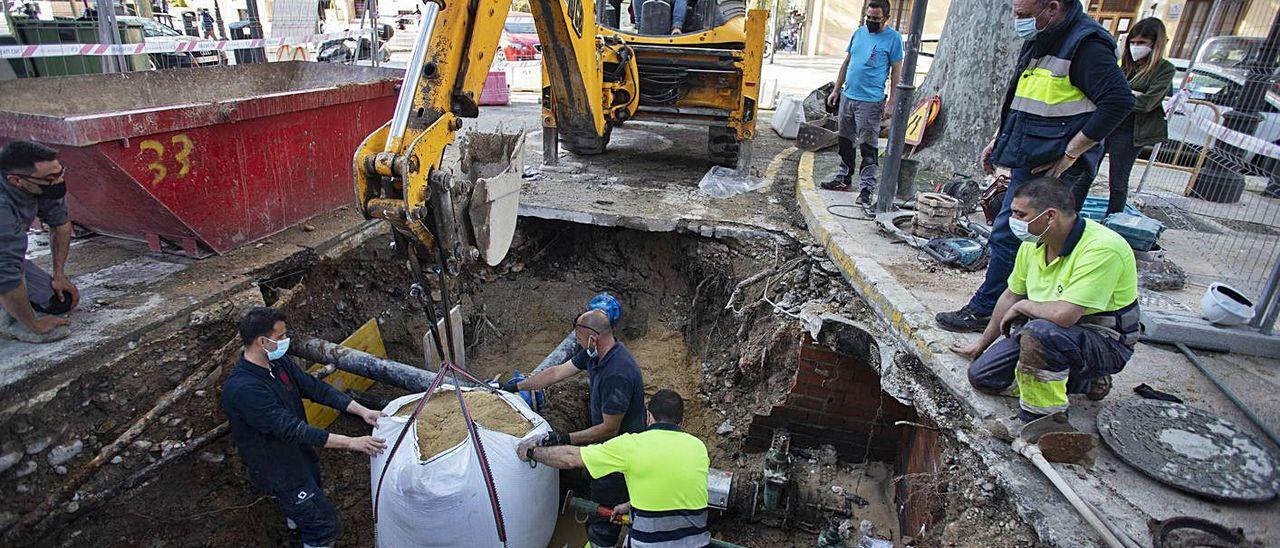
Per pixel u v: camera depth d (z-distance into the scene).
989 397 3.35
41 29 6.97
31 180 3.24
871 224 5.66
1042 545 2.73
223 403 3.40
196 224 4.43
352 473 4.59
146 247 4.83
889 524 4.34
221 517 3.90
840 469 4.83
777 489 4.37
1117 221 5.07
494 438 3.76
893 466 4.79
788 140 9.64
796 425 4.88
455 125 3.29
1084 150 3.44
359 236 5.38
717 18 7.45
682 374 5.95
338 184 5.64
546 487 4.06
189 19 13.23
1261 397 3.40
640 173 7.69
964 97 7.64
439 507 3.50
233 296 4.30
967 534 3.07
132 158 3.81
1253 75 6.47
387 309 5.47
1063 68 3.37
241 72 5.89
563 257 6.75
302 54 11.09
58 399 3.39
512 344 6.21
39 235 4.96
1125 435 3.03
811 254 5.45
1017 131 3.65
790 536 4.46
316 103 5.01
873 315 4.45
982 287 3.82
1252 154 6.69
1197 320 3.96
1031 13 3.40
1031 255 3.15
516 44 17.16
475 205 3.30
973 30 7.50
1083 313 2.90
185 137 4.14
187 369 3.96
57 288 3.74
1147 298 4.34
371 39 9.71
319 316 4.96
